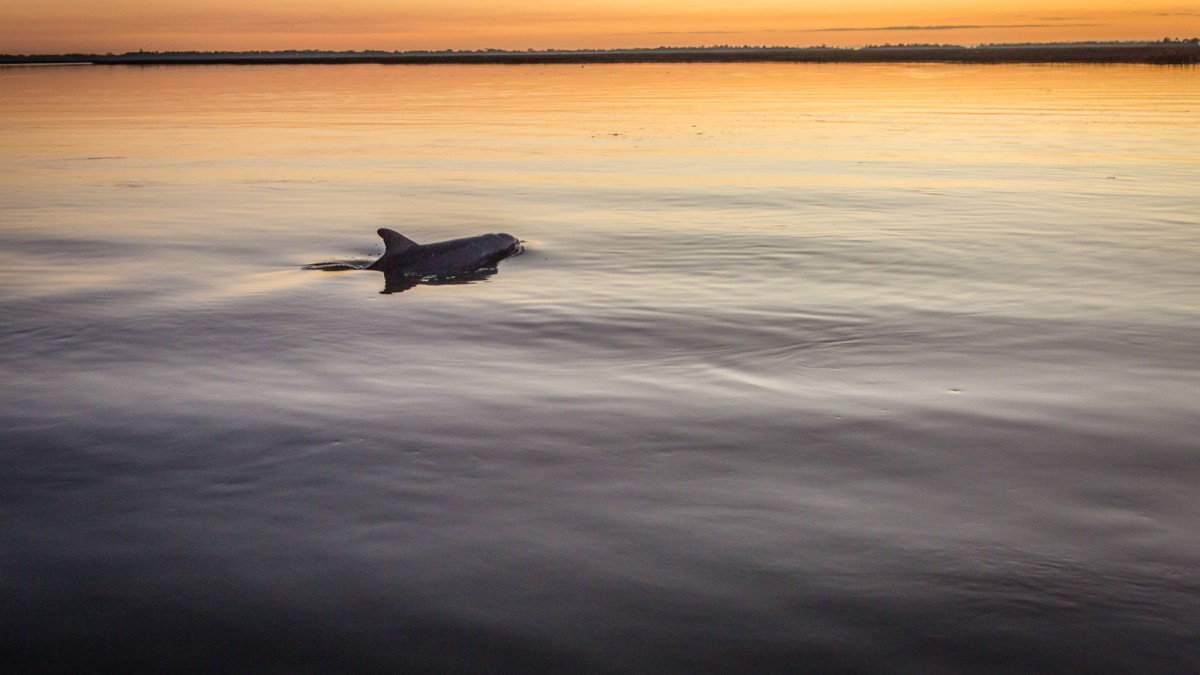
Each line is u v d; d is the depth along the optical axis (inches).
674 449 265.9
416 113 1846.7
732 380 327.3
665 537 214.2
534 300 447.5
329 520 225.5
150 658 173.6
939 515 223.0
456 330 398.6
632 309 427.5
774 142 1235.9
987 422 283.1
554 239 606.5
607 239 601.9
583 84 3147.1
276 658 173.0
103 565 206.7
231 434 282.7
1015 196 754.8
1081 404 297.7
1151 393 306.8
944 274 486.6
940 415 289.4
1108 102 1844.2
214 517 228.5
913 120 1551.4
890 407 297.4
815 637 175.5
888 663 167.8
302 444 274.1
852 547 208.2
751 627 178.9
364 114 1830.7
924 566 199.5
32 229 653.9
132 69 5521.7
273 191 841.5
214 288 479.2
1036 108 1744.6
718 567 200.5
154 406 308.7
